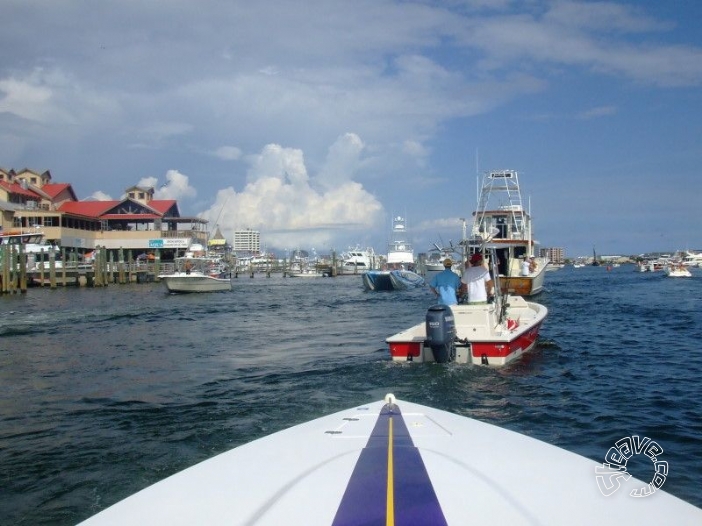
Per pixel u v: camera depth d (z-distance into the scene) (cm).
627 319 2111
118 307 3156
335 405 906
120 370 1270
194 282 4497
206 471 356
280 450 391
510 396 953
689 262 10344
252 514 297
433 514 281
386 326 2122
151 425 830
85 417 881
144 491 330
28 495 597
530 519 285
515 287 3119
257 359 1388
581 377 1095
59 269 5956
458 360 1148
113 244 7656
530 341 1368
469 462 357
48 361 1399
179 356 1456
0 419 877
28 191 7350
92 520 298
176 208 9031
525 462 361
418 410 486
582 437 759
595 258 18900
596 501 311
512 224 3659
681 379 1081
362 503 293
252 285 6425
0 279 4875
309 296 4178
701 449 710
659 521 293
